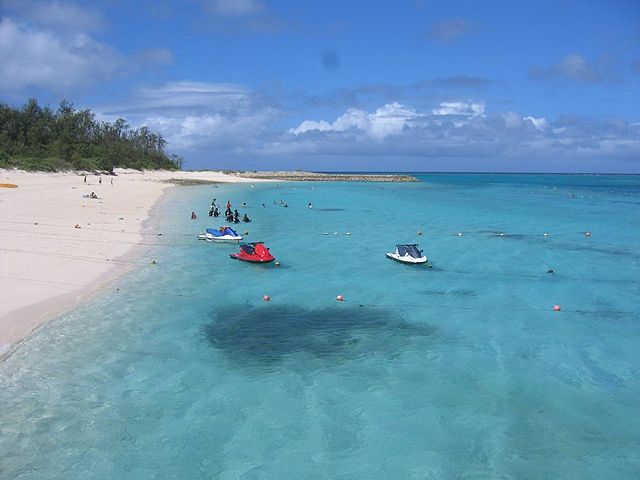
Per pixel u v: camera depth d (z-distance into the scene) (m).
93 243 29.42
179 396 12.61
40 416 11.46
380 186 119.25
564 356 15.67
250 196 74.88
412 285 23.62
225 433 11.11
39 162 91.00
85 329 16.48
